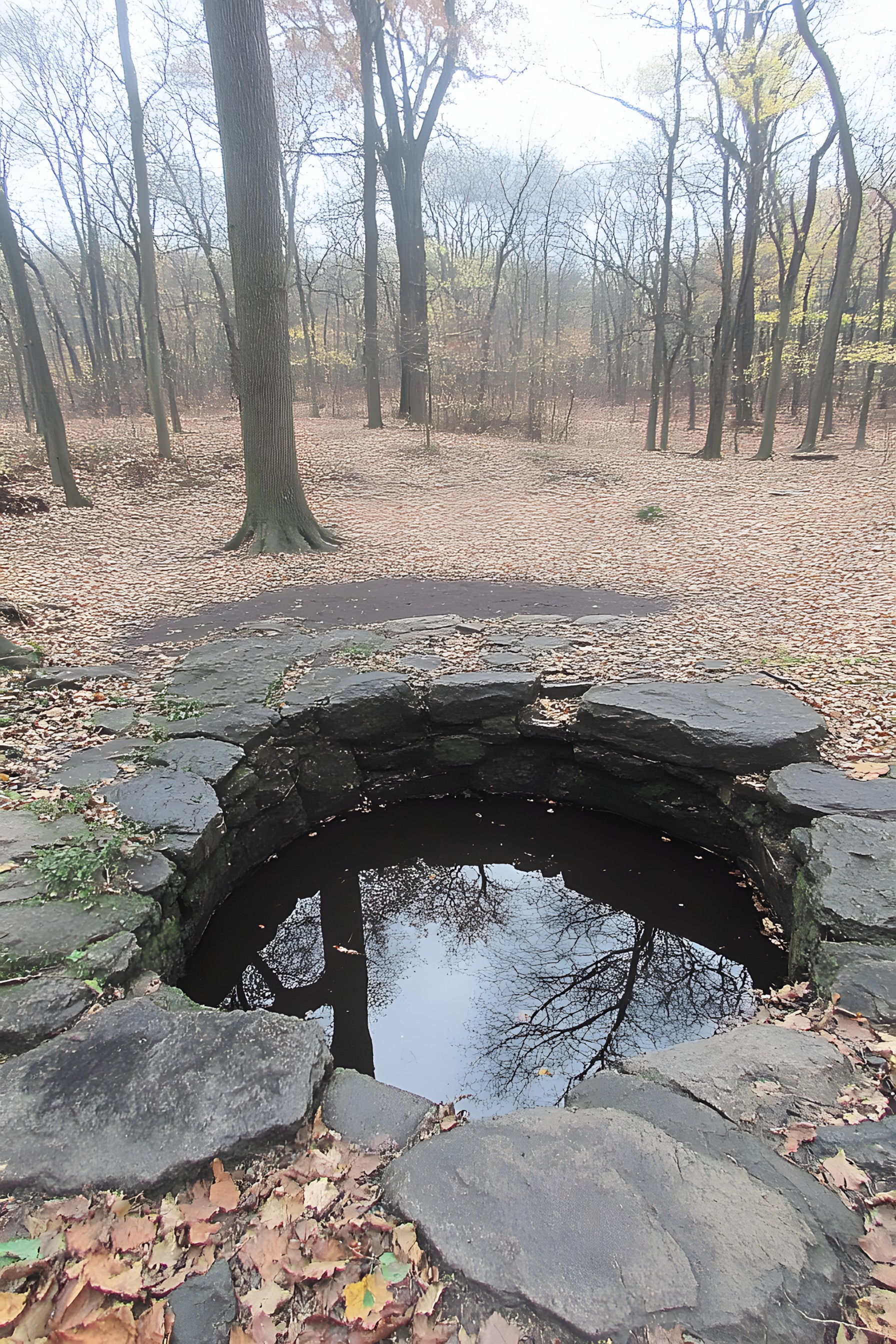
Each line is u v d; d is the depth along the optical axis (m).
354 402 32.72
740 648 6.59
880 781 4.25
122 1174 1.95
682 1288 1.64
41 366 12.23
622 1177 1.93
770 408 18.45
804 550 10.10
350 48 20.25
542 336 35.22
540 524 13.06
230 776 4.68
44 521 12.07
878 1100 2.22
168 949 3.55
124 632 7.56
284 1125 2.10
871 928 3.04
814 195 17.78
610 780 5.78
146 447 16.78
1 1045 2.43
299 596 8.92
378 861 5.69
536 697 6.05
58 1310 1.61
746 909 4.57
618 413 33.34
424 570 10.12
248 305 10.24
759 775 4.74
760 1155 2.03
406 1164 2.00
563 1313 1.59
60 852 3.42
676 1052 2.50
